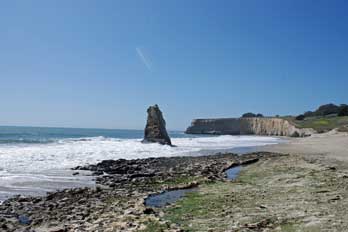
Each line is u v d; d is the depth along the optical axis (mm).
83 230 10789
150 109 67938
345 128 86250
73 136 99875
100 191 18641
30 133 106625
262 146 64812
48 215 13539
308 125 125500
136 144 62219
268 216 11305
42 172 26375
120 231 10297
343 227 9594
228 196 15289
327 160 30656
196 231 10109
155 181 22281
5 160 32031
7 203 15844
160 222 11172
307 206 12352
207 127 186500
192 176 23969
